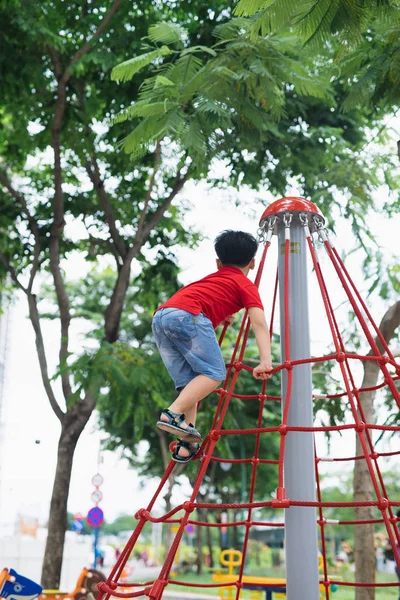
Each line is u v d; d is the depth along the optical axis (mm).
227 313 3877
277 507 3117
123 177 12742
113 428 22766
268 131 9977
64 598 9359
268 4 3957
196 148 5945
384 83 6082
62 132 11625
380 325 8344
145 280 13547
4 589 6723
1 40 10250
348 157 10961
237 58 6555
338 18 3922
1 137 12758
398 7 4027
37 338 12195
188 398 3564
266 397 4609
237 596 5000
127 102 10836
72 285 22391
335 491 43438
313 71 7699
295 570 3811
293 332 4227
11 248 12734
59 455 11484
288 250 4281
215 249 4297
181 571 34281
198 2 10383
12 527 25656
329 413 9227
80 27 10961
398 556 3068
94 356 10219
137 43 10422
